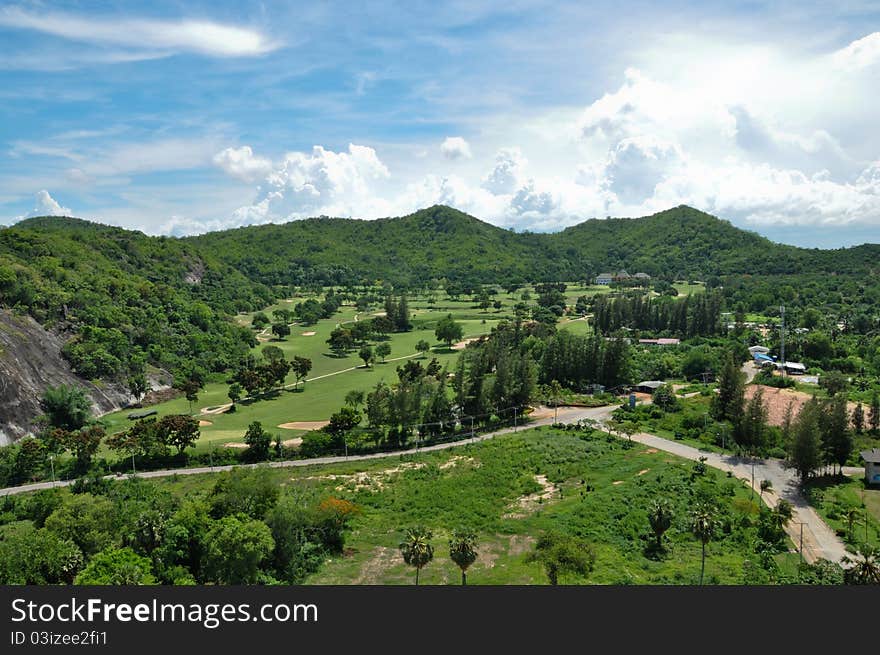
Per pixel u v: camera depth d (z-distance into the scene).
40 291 180.12
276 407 163.00
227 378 193.75
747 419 116.00
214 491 88.31
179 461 121.88
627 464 110.00
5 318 160.12
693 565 73.94
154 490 103.31
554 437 129.25
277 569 74.69
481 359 177.12
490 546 82.38
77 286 197.38
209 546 69.69
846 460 108.12
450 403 147.75
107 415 157.00
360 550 82.75
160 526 74.50
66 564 70.31
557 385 165.50
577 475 107.25
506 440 129.88
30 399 143.50
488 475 109.25
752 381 174.00
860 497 95.19
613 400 160.50
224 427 144.75
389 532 88.94
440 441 135.12
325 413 156.12
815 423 100.12
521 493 102.06
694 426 131.50
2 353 146.38
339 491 104.00
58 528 76.62
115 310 194.25
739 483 100.00
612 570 72.19
